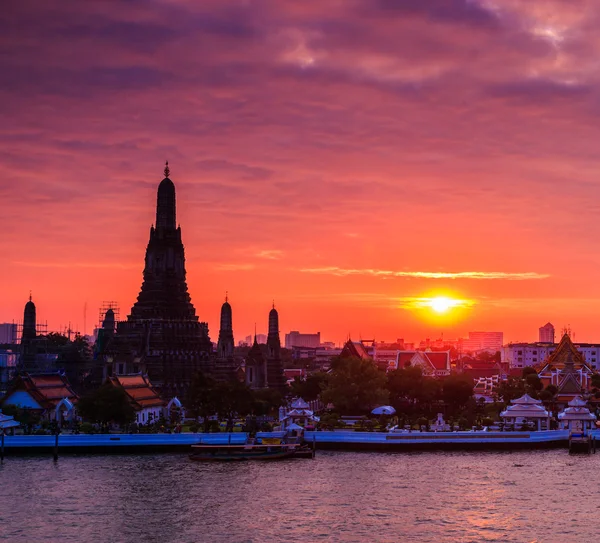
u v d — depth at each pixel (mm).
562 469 176375
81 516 138250
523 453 198875
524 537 127000
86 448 198000
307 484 160750
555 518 136750
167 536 127562
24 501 147625
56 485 160125
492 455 195625
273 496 150875
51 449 196750
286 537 126688
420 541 124875
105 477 167750
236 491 154750
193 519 136375
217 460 187875
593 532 129500
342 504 145250
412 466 179875
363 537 126625
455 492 153875
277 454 189875
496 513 139500
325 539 125688
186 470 175625
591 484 160875
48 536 127812
